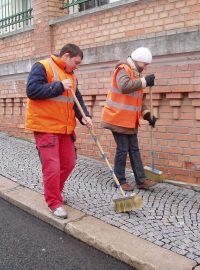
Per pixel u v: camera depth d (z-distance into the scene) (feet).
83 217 11.82
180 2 14.19
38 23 20.62
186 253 9.75
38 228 11.73
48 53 20.13
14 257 10.05
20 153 19.26
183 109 14.32
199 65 13.57
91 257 10.10
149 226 11.20
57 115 11.64
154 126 14.65
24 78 22.22
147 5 15.29
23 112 22.29
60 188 12.57
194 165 14.19
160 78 14.66
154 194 13.73
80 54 11.78
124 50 16.20
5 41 23.47
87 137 18.26
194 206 12.68
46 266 9.64
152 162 14.87
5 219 12.37
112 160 17.15
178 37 14.16
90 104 17.87
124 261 9.83
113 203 12.83
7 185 14.79
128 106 13.64
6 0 24.34
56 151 11.76
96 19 17.47
